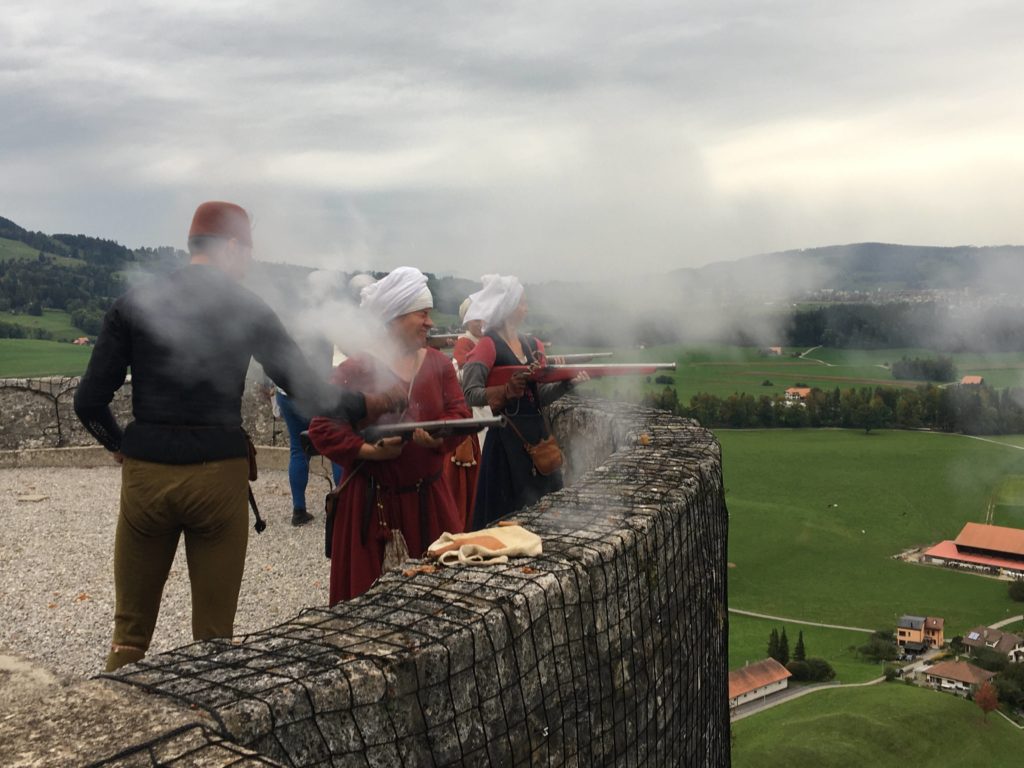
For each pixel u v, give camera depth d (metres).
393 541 3.80
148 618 3.32
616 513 3.01
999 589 54.25
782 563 61.41
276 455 9.55
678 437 4.63
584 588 2.42
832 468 59.38
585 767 2.40
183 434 3.15
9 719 1.47
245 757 1.36
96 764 1.32
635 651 2.74
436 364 4.01
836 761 40.12
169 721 1.47
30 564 6.03
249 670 1.72
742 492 65.31
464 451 5.50
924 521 59.34
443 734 1.88
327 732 1.65
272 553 6.41
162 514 3.16
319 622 2.01
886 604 54.84
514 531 2.67
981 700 44.66
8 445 9.73
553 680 2.26
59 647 4.57
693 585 3.42
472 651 1.97
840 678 49.50
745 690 49.34
